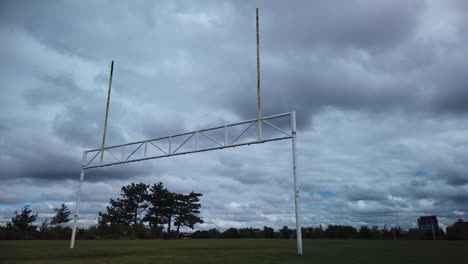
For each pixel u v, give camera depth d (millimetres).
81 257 13242
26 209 52031
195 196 57719
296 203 14703
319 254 13898
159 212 55688
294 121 16172
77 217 20703
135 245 22844
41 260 12047
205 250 17094
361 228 44188
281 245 21891
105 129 23297
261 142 17266
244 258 12344
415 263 10078
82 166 22359
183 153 20234
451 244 22141
